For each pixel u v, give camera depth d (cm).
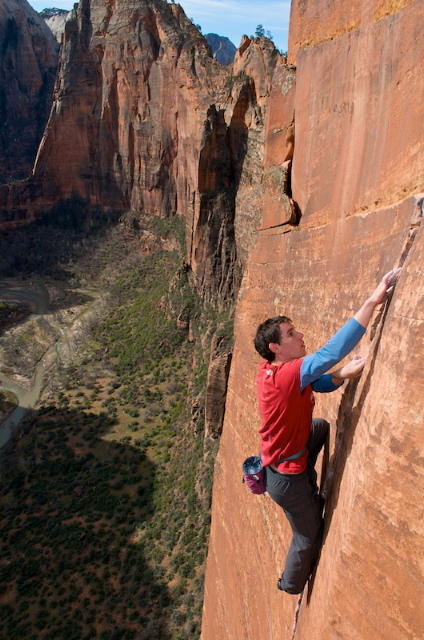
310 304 863
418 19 504
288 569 523
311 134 938
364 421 412
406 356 343
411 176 500
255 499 1071
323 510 519
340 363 596
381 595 345
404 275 387
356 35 711
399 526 329
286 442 467
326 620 401
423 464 313
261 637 905
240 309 1345
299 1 982
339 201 764
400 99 541
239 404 1300
